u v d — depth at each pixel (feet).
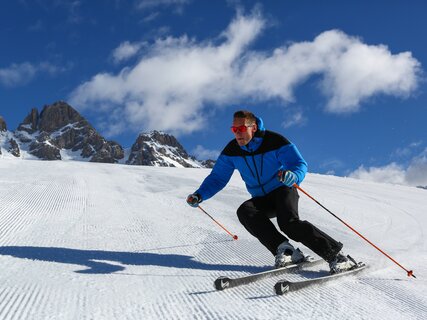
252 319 7.80
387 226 21.16
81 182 32.78
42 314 7.64
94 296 8.75
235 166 12.67
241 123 11.62
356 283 10.43
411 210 28.81
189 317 7.80
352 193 38.11
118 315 7.77
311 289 9.71
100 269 10.85
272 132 12.09
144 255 12.59
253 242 14.87
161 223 17.85
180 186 33.55
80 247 13.11
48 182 30.63
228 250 13.62
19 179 31.12
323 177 57.26
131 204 23.16
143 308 8.18
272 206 12.29
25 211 18.44
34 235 14.32
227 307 8.39
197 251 13.41
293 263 11.36
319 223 20.54
